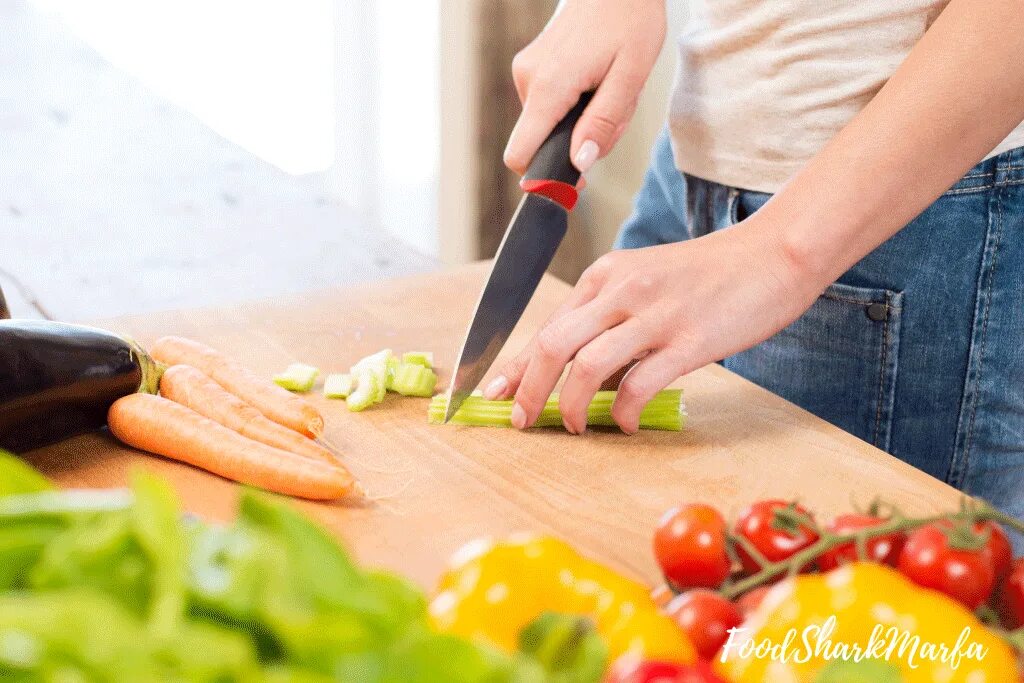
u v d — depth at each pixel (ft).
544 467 4.01
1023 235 4.66
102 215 7.22
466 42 9.94
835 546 2.65
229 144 8.41
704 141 5.10
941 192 3.83
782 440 4.18
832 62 4.51
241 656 1.74
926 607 2.22
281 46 11.98
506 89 10.27
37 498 2.05
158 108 9.00
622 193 9.91
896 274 4.76
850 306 4.87
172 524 1.86
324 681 1.75
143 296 6.25
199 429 3.88
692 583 2.86
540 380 4.06
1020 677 2.23
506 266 4.30
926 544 2.59
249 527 2.00
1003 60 3.61
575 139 4.49
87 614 1.73
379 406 4.44
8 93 9.01
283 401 4.17
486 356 4.27
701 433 4.24
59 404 3.88
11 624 1.70
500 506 3.78
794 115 4.69
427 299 5.33
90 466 3.97
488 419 4.27
